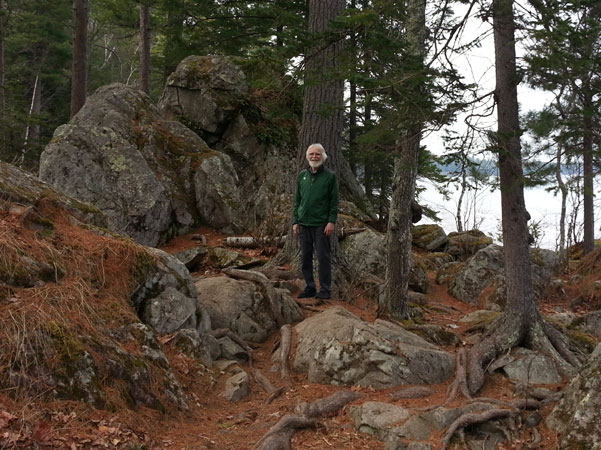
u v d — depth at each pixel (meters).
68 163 10.54
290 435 4.30
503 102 5.93
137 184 10.77
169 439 4.02
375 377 5.32
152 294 5.50
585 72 5.44
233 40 18.20
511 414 4.51
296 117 13.58
